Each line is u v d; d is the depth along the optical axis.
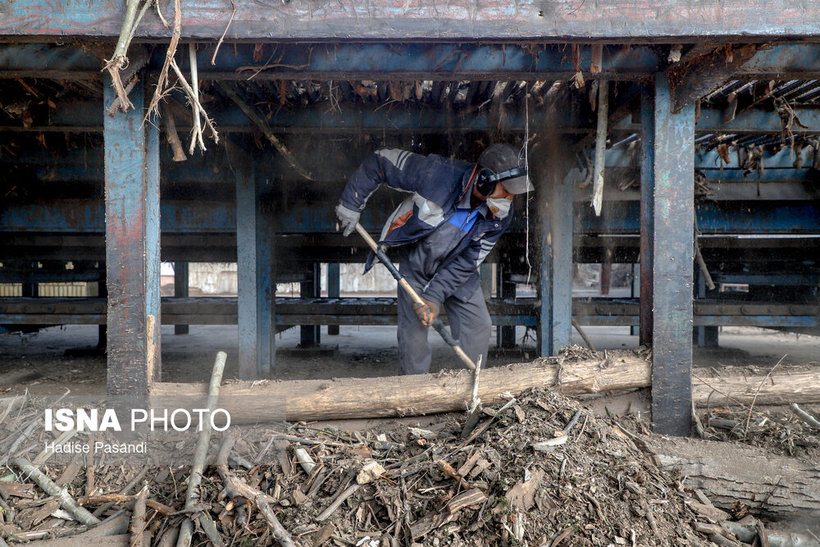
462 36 1.94
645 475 1.91
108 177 2.21
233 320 5.04
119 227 2.22
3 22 1.88
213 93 3.13
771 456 2.11
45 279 5.63
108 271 2.22
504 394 2.26
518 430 1.99
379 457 2.08
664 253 2.32
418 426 2.35
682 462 2.04
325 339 7.55
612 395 2.41
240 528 1.74
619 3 1.94
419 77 2.38
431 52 2.32
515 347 5.94
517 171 2.71
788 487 1.97
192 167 4.45
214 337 7.86
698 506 1.90
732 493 1.99
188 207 4.69
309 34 1.94
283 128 3.43
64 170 4.44
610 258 5.46
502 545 1.60
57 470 2.03
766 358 5.85
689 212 2.31
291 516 1.79
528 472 1.76
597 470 1.87
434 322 2.82
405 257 3.11
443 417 2.38
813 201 4.80
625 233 4.94
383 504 1.79
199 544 1.71
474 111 3.46
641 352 2.43
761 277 5.50
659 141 2.31
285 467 1.99
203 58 2.29
